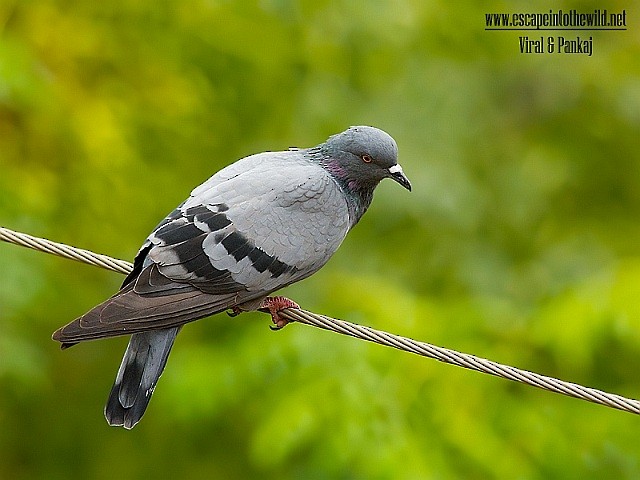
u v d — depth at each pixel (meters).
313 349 12.29
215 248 8.67
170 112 14.35
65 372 14.40
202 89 14.50
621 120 17.97
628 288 12.38
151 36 14.45
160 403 14.05
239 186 9.01
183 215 8.77
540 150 18.02
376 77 15.97
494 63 17.80
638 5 18.20
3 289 12.26
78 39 13.96
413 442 11.77
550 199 17.72
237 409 13.66
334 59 15.63
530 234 17.44
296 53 15.14
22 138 13.67
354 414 11.76
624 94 18.02
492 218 17.19
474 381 12.62
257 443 11.80
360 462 11.55
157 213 14.33
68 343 7.81
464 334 13.02
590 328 12.38
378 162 9.67
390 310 13.05
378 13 15.42
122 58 14.30
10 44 12.73
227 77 14.89
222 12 14.53
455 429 12.13
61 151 13.83
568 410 13.03
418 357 12.62
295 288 13.91
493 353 12.81
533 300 16.25
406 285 15.66
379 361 12.37
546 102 18.22
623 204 17.98
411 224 16.06
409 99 16.52
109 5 14.25
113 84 14.23
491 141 17.70
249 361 12.38
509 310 13.40
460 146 16.72
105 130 13.66
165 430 14.20
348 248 15.84
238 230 8.78
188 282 8.55
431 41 16.73
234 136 15.09
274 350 12.36
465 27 16.62
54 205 13.52
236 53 14.79
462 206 16.03
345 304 13.37
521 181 17.47
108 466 14.32
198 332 14.14
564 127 18.19
